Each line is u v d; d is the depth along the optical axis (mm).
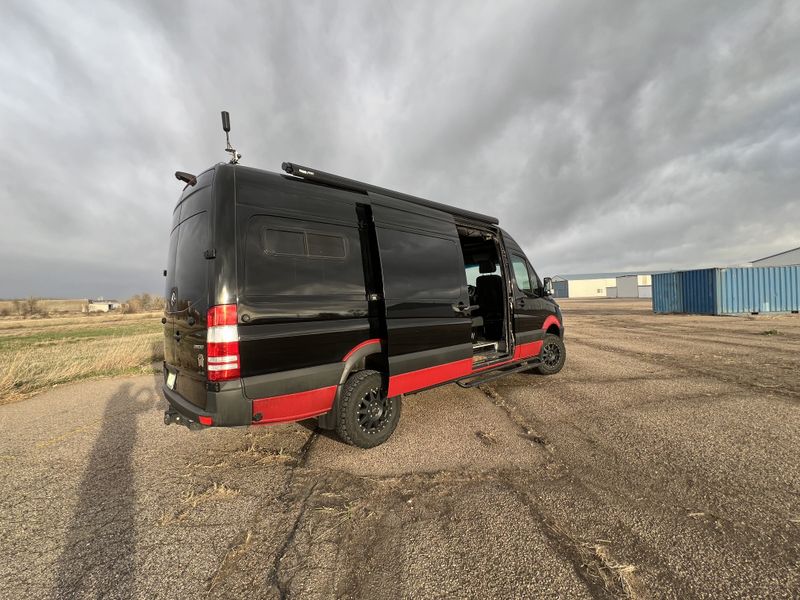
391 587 1741
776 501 2322
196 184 3166
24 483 2900
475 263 6238
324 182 3354
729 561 1822
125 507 2523
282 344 2826
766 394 4625
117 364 8406
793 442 3180
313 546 2057
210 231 2730
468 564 1866
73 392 6125
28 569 1938
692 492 2447
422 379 3785
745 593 1626
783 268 18625
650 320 16938
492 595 1669
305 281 3033
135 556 2021
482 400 4707
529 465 2908
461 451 3217
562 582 1725
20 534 2248
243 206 2797
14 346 14398
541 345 5738
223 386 2561
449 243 4348
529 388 5211
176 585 1802
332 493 2607
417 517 2283
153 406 5109
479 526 2164
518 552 1936
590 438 3391
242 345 2625
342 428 3186
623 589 1668
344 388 3229
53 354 9773
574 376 5871
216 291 2604
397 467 2963
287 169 3064
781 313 18500
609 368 6418
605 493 2471
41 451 3543
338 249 3303
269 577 1838
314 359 3014
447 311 4125
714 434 3387
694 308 19578
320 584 1772
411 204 4062
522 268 5852
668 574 1753
